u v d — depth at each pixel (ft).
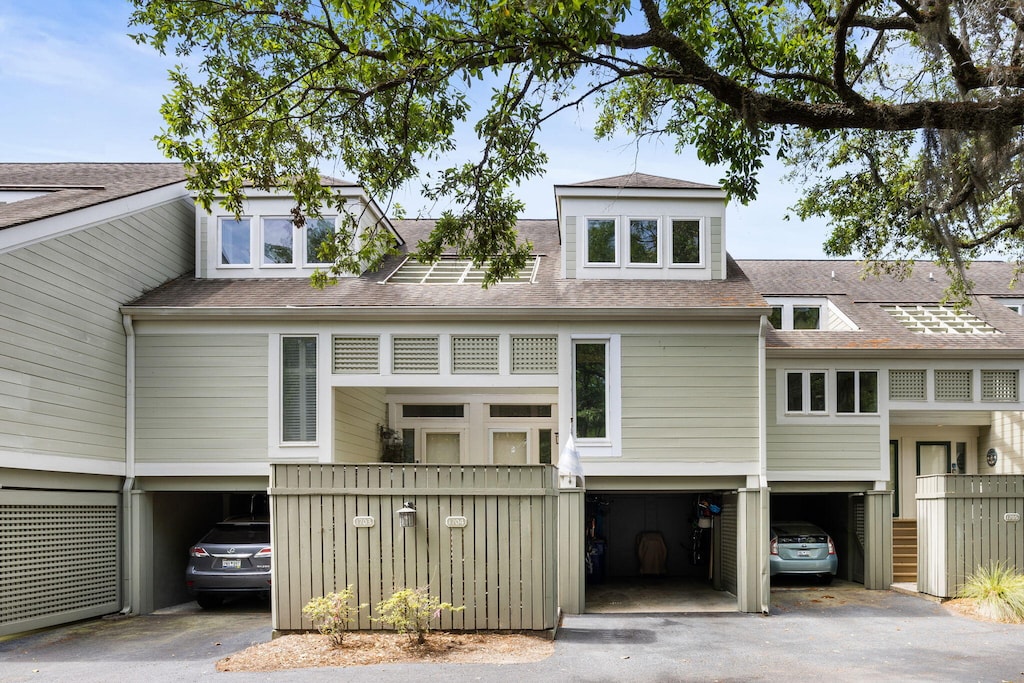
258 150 34.63
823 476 54.90
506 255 35.32
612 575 63.93
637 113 35.55
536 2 26.14
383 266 56.08
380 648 32.17
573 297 48.85
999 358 55.06
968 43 26.30
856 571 57.57
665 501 64.90
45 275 39.32
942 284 70.33
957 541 47.88
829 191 45.03
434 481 35.40
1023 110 25.58
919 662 32.27
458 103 33.45
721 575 55.62
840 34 26.27
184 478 47.19
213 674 28.84
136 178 54.80
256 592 45.37
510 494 35.27
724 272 52.24
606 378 47.57
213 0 31.19
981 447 68.90
